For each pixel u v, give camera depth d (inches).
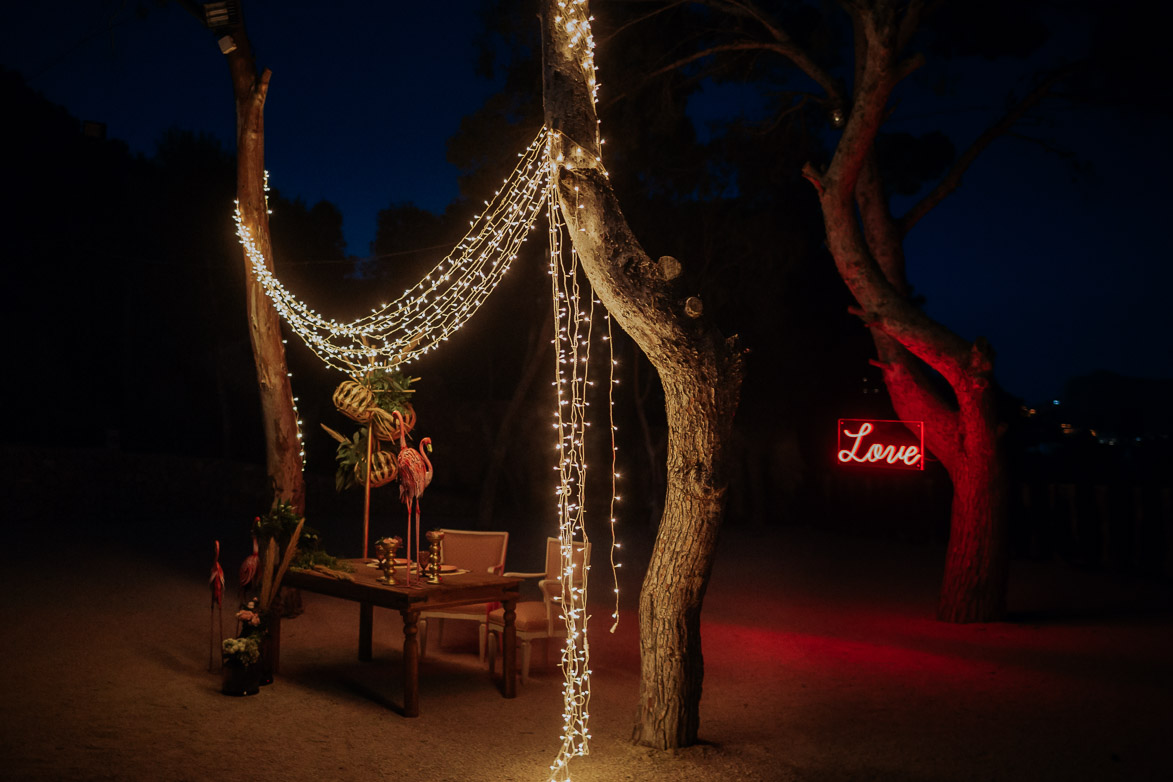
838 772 192.5
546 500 791.7
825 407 843.4
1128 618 391.9
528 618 266.1
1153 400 1907.0
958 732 221.3
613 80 470.6
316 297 831.7
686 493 198.8
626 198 625.3
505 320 847.7
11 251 679.1
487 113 574.6
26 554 435.5
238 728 208.8
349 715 225.5
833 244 378.9
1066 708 242.5
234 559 471.2
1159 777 190.1
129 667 254.2
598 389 791.7
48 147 721.0
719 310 706.8
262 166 357.1
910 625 374.3
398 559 281.0
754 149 589.3
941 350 372.2
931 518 653.9
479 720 227.8
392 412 269.9
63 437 663.8
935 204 422.3
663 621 205.3
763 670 289.1
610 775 188.4
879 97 350.9
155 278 744.3
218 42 341.4
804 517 779.4
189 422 743.7
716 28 468.8
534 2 504.1
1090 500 547.5
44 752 182.9
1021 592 462.9
